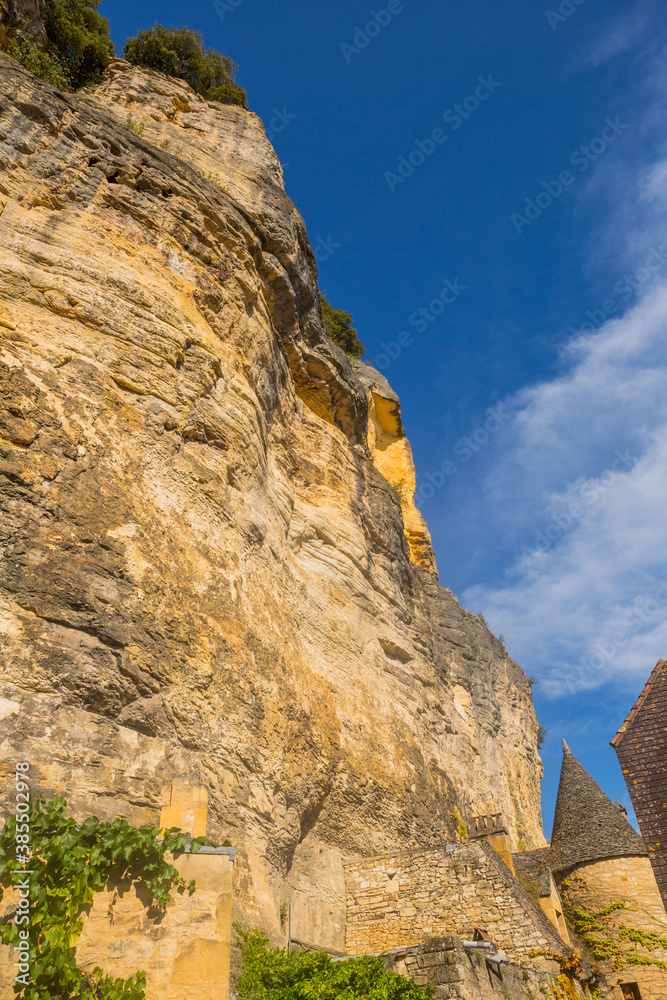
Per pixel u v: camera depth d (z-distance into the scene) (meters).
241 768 13.04
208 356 15.48
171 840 8.50
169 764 11.23
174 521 13.49
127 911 7.95
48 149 14.45
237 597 14.51
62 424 12.09
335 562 20.52
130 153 15.86
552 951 14.17
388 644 22.39
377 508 24.22
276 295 19.20
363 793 17.67
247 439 16.31
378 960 11.31
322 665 18.28
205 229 16.84
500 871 15.34
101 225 14.72
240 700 13.47
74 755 9.93
